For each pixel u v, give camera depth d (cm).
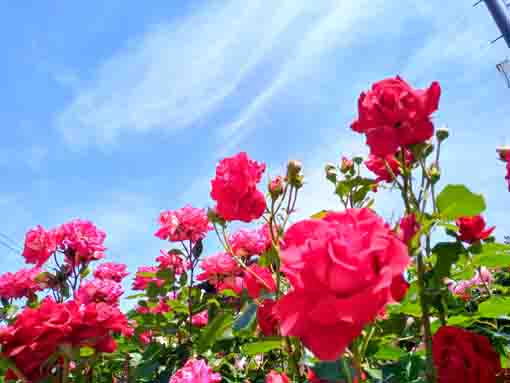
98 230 402
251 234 366
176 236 375
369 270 99
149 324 353
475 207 165
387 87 182
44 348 208
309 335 100
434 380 153
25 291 427
